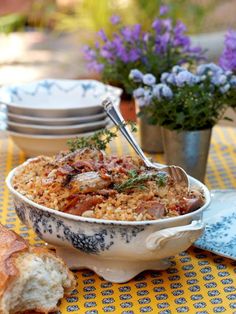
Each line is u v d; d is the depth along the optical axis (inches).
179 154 48.6
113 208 33.6
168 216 33.4
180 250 33.4
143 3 114.2
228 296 33.1
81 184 34.2
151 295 33.3
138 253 33.1
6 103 54.1
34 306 31.3
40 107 53.2
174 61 56.4
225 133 64.4
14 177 38.7
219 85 47.7
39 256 31.6
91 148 38.3
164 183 35.3
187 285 34.4
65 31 159.0
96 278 35.1
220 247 37.0
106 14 116.0
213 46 113.0
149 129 56.7
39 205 34.5
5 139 63.3
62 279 32.3
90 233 33.1
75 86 58.7
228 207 42.4
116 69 56.6
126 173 35.9
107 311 31.8
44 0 153.9
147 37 57.2
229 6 152.9
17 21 161.0
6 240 32.1
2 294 29.4
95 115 54.3
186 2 126.4
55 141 52.9
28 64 136.3
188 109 46.9
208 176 52.6
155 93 47.5
